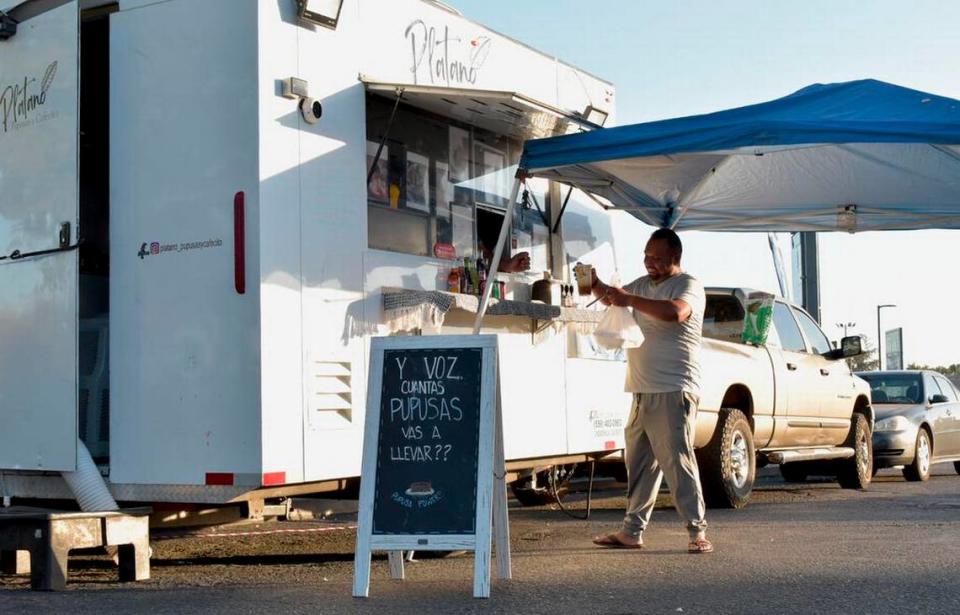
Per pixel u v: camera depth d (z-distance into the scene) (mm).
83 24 6824
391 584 5926
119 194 6172
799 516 9125
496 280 7488
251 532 8297
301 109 6016
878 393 15000
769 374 10508
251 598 5480
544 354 7691
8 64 6602
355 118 6383
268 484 5672
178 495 5926
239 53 5848
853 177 8156
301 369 5895
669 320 6621
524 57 8125
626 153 6652
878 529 8141
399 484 5562
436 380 5672
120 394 6105
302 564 6867
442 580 6055
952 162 7625
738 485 9828
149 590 5730
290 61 5977
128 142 6160
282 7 5945
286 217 5875
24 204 6465
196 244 5906
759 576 6004
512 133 7863
